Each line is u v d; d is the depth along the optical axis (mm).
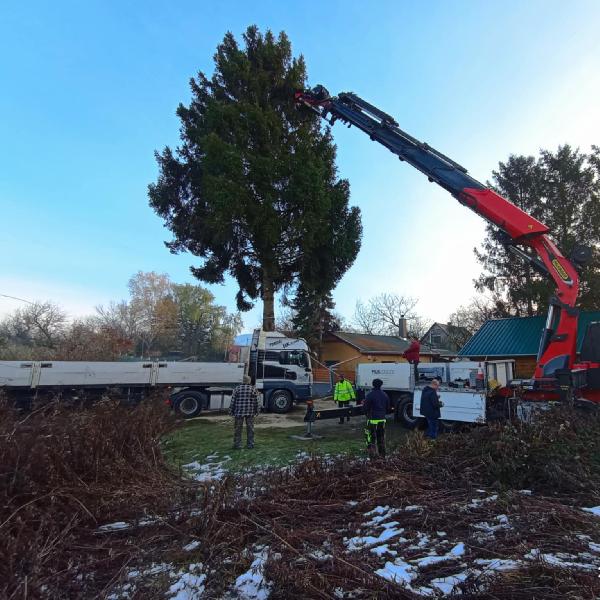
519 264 25141
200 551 3787
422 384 11570
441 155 10156
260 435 11492
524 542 3832
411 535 4172
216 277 23578
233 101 23672
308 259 22938
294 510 4672
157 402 8617
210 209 21406
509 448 5641
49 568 3395
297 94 12023
